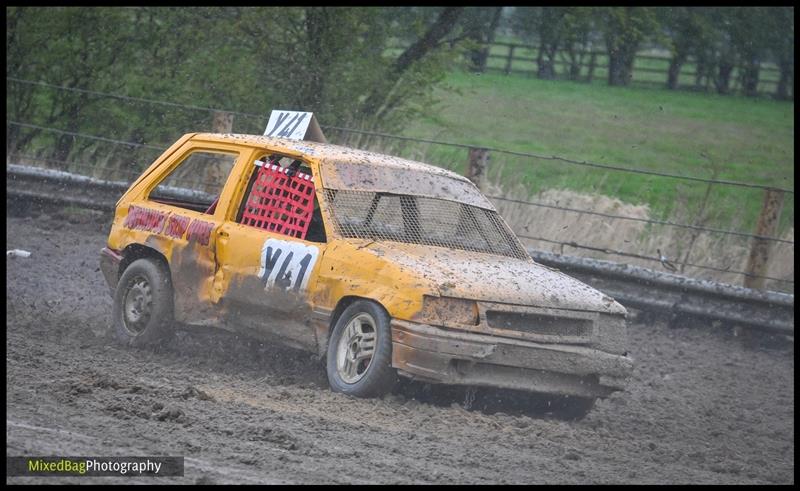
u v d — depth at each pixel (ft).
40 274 102.53
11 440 45.80
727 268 111.14
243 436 50.96
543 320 63.10
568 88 368.48
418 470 47.52
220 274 71.56
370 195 69.67
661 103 368.48
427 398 65.21
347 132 140.46
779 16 243.60
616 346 64.95
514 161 144.56
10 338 73.72
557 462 52.24
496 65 375.66
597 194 122.62
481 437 56.18
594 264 104.22
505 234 73.67
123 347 76.13
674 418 72.95
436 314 60.18
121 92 148.05
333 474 45.29
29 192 126.21
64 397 55.36
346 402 60.80
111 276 79.71
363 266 63.62
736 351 97.14
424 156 136.87
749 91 369.71
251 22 147.23
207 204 82.94
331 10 147.02
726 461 59.47
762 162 293.64
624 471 52.08
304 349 66.33
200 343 78.59
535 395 66.90
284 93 149.38
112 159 144.05
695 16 229.04
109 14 147.84
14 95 149.18
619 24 173.58
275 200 71.10
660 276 101.91
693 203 119.03
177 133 145.38
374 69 149.18
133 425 51.06
